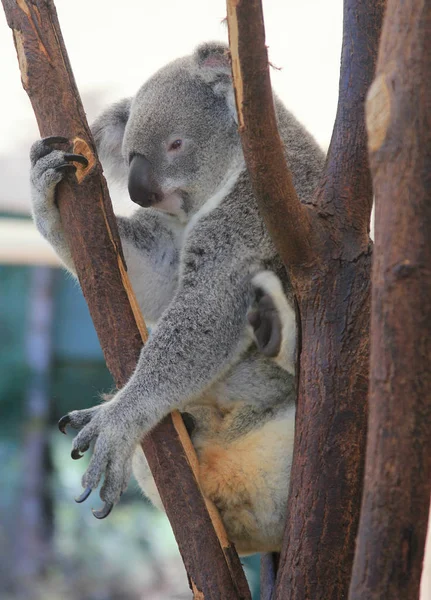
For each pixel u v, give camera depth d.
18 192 10.63
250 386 5.80
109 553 16.23
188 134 6.42
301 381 4.41
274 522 5.52
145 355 5.39
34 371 17.55
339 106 4.73
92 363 17.92
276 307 5.21
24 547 16.33
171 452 4.86
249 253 5.83
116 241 4.98
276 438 5.52
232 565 4.95
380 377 2.90
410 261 2.87
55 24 5.19
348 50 4.77
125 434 5.09
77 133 5.08
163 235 6.77
